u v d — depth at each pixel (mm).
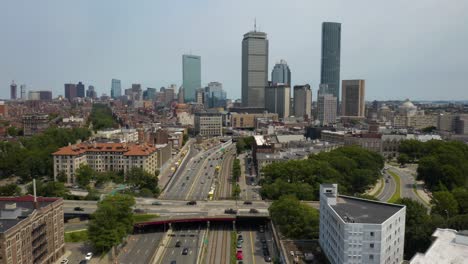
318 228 176125
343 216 141875
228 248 182375
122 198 190625
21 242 142125
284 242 170750
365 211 149375
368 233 132875
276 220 184875
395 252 146625
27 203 165375
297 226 175625
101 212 177000
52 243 166125
